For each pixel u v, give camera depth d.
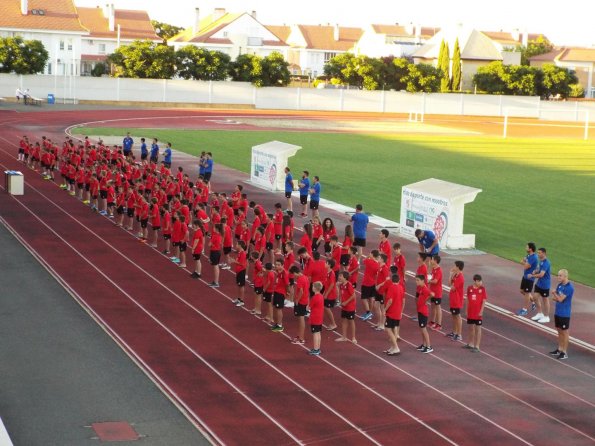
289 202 40.97
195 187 39.12
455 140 79.88
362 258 31.78
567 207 44.75
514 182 53.09
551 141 83.31
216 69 107.88
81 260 30.06
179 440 16.09
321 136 77.50
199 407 17.69
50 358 20.25
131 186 35.97
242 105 108.62
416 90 117.88
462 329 24.05
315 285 21.05
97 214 38.34
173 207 32.75
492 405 18.39
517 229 38.81
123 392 18.36
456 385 19.52
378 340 22.72
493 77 120.62
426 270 23.59
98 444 15.77
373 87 116.69
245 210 34.72
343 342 22.38
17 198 41.16
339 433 16.56
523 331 24.11
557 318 21.72
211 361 20.48
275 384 19.11
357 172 55.12
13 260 29.55
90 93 101.50
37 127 72.38
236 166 56.03
